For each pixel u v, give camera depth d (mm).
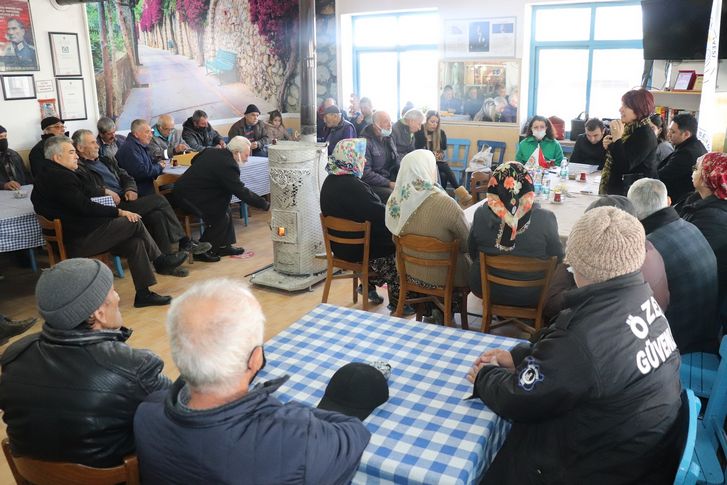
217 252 5223
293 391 1676
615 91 7293
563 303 1422
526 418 1388
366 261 3621
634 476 1355
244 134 7359
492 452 1552
